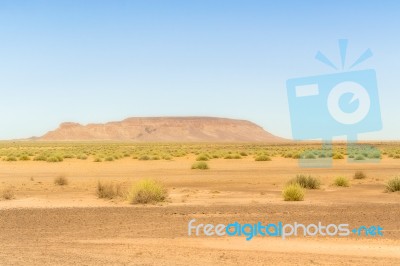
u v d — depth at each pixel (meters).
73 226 17.53
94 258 12.59
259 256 12.84
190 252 13.37
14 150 108.69
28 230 16.81
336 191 28.84
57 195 27.48
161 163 57.69
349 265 11.84
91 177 39.50
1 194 26.92
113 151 99.31
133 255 12.98
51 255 12.97
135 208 21.86
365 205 22.53
